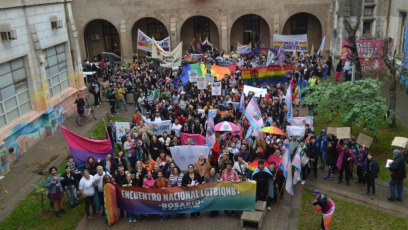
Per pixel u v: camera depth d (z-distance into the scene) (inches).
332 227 479.5
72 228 500.7
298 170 546.3
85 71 1254.3
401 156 510.3
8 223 520.4
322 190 566.9
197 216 506.3
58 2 871.1
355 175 607.5
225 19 1441.9
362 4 1157.7
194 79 960.3
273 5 1409.9
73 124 876.0
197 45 1343.5
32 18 770.2
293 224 488.7
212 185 491.5
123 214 522.0
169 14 1456.7
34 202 569.3
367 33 1187.9
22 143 735.1
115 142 722.2
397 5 1066.1
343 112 639.1
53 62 877.8
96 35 1566.2
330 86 674.2
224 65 1168.2
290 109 684.7
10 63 721.6
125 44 1487.5
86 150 574.6
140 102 860.0
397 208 513.7
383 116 641.6
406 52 971.3
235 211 516.1
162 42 1251.2
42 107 803.4
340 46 1234.6
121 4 1454.2
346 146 561.9
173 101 855.1
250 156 565.9
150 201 496.7
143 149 658.2
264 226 483.2
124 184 500.7
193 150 577.0
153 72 1106.1
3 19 685.3
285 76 996.6
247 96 800.3
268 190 506.9
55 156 721.0
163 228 491.2
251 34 1552.7
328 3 1375.5
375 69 1078.4
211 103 805.9
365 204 526.0
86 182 497.4
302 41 1257.4
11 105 726.5
